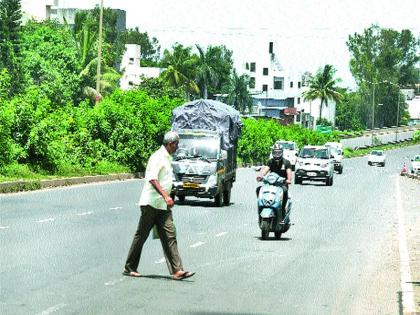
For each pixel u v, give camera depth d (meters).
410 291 15.38
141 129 54.91
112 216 27.36
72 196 35.19
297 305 13.59
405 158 172.75
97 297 13.31
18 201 31.34
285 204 24.53
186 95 156.62
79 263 16.89
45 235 21.33
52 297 13.12
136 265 15.73
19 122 42.06
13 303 12.46
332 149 91.81
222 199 36.56
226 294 14.26
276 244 22.80
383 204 42.91
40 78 107.06
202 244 21.77
